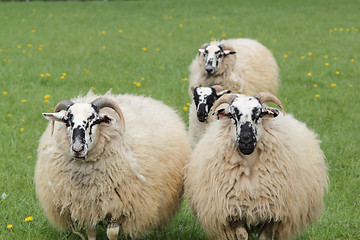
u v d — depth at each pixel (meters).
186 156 7.81
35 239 7.16
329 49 23.39
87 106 6.38
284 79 17.70
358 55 22.02
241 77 12.71
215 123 7.00
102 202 6.64
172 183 7.34
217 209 6.52
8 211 7.83
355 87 16.92
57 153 6.66
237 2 40.03
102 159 6.53
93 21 30.47
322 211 7.56
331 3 38.81
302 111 13.92
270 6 38.00
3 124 11.76
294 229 6.79
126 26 28.88
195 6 38.03
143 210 6.84
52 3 39.31
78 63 19.08
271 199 6.39
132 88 15.69
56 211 6.97
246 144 6.12
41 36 24.73
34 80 16.16
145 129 7.19
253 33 27.22
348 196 8.92
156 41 24.53
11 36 24.39
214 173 6.56
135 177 6.73
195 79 12.94
